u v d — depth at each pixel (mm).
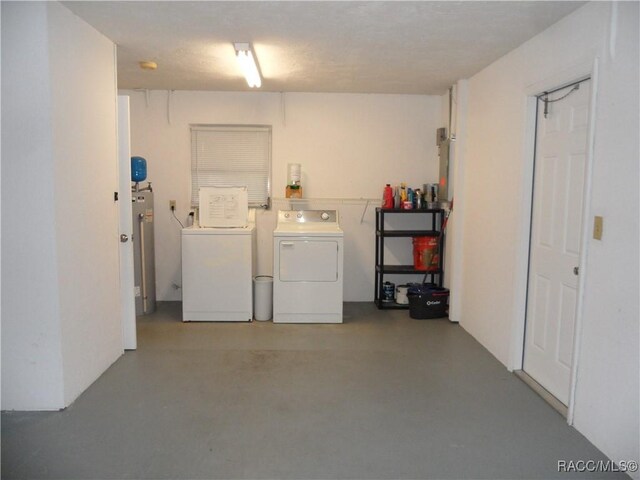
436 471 2262
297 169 5207
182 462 2318
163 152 5246
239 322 4672
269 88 5023
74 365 2918
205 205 4723
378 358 3729
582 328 2582
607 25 2373
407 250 5453
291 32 3168
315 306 4637
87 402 2912
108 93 3336
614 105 2314
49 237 2635
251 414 2803
